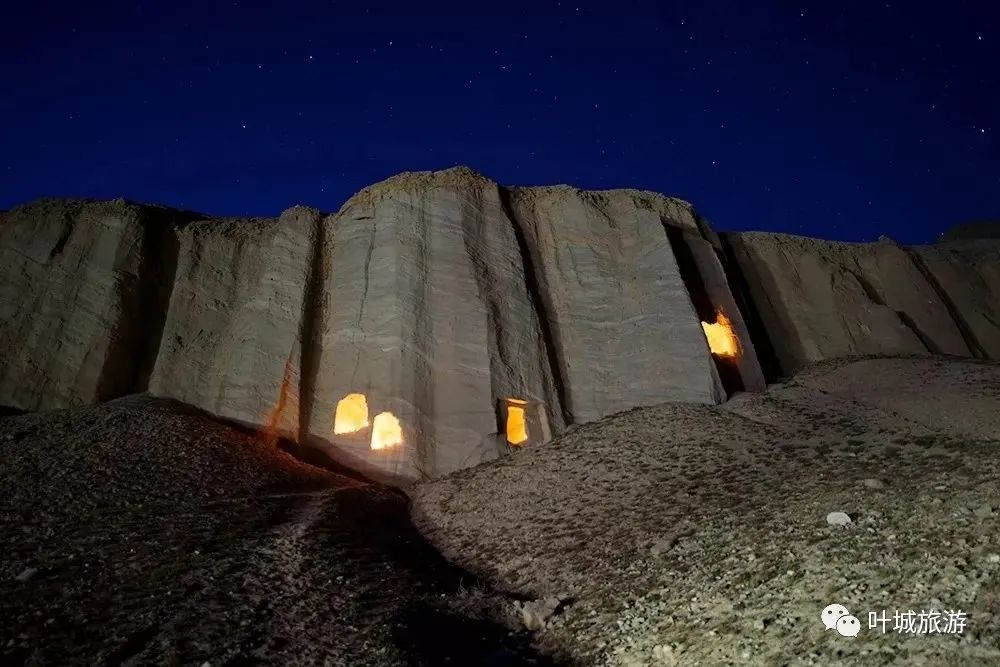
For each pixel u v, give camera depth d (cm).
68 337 3064
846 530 1223
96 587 1195
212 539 1530
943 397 2484
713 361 2967
